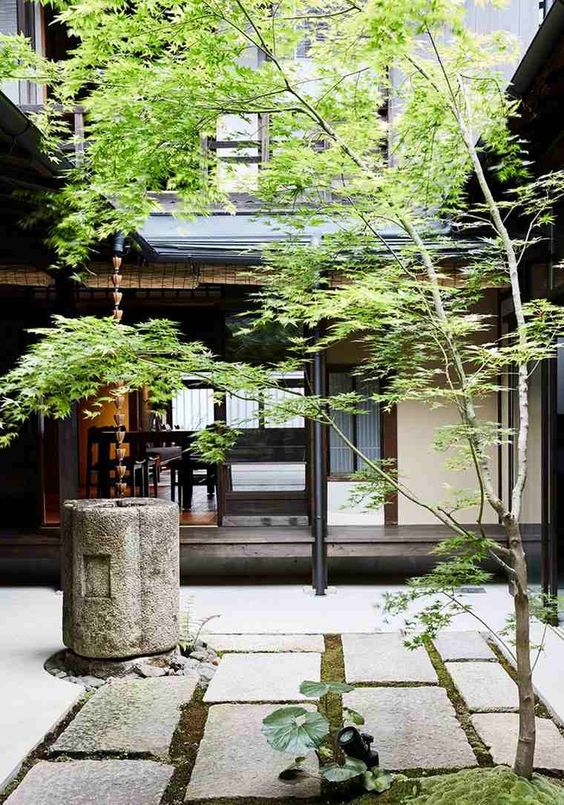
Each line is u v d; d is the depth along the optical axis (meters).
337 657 4.30
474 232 5.09
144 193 3.24
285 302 3.34
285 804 2.61
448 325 2.57
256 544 6.17
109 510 4.09
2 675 4.07
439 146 3.29
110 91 2.92
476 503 2.92
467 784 2.54
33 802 2.65
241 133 3.56
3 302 7.12
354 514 6.98
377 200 2.93
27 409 3.42
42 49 6.74
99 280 6.09
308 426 6.73
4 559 6.60
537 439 5.52
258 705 3.53
